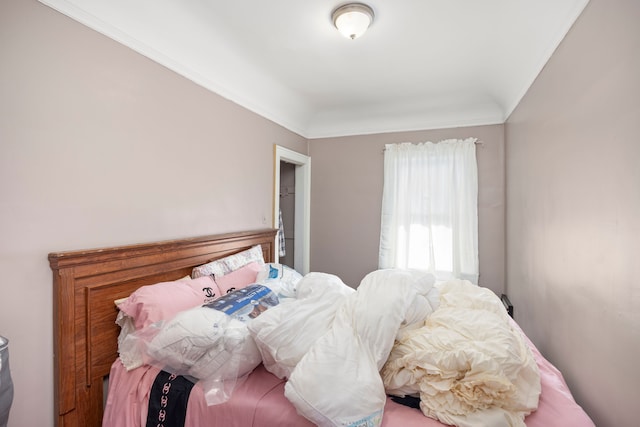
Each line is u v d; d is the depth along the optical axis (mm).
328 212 3537
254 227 2596
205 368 1206
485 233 2932
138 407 1213
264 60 2213
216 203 2148
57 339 1213
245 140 2473
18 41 1117
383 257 3199
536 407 1040
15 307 1116
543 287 1736
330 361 1062
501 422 928
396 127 3225
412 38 1922
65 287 1226
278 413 1066
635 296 913
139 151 1582
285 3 1588
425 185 3055
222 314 1337
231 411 1111
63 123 1254
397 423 1002
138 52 1574
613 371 1026
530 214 1998
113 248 1396
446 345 1139
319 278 1698
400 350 1219
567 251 1402
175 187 1807
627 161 950
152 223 1655
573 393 1337
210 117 2086
